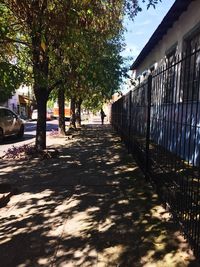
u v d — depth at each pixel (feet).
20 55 16.53
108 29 20.34
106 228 9.84
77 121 57.26
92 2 14.15
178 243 8.80
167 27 24.07
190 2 18.98
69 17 13.47
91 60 22.00
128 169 18.15
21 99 101.30
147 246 8.64
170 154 12.00
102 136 37.78
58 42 15.34
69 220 10.53
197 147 10.77
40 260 8.07
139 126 19.16
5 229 9.96
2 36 12.85
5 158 21.77
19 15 14.14
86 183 15.15
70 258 8.11
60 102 35.96
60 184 15.05
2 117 35.01
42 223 10.35
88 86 28.55
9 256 8.30
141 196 12.96
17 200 12.79
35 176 16.71
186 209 9.18
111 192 13.60
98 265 7.77
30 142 34.27
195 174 9.53
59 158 21.72
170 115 12.44
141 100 18.81
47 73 19.61
